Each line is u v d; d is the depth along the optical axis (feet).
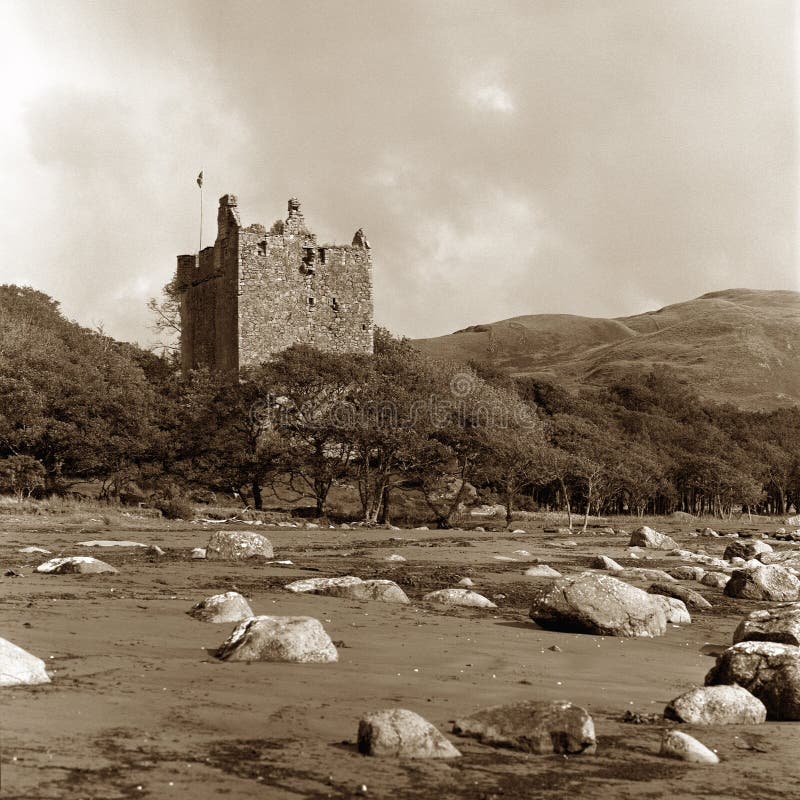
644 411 571.69
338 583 90.33
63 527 179.73
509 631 75.56
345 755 38.32
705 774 39.47
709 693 49.83
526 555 157.99
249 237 340.59
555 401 470.39
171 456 278.26
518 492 349.61
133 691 46.11
